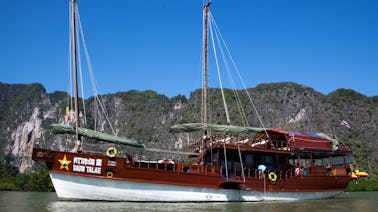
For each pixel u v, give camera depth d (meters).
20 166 180.38
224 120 134.88
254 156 30.23
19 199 34.78
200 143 31.61
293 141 30.45
